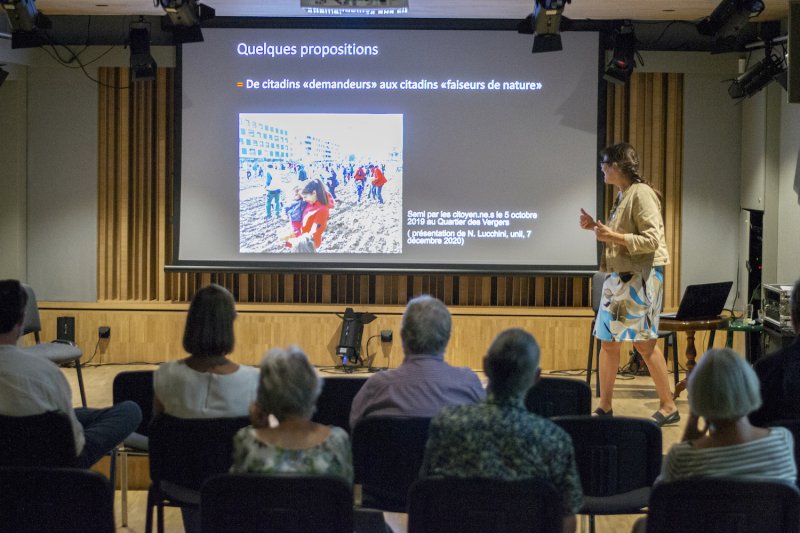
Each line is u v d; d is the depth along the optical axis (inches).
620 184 232.7
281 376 110.5
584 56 300.8
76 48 311.4
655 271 230.5
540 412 165.0
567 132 303.3
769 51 275.6
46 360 142.1
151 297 324.5
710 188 315.0
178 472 139.3
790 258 284.5
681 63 307.4
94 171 318.3
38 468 109.0
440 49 302.2
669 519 107.9
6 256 317.7
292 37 303.4
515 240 306.8
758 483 104.8
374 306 315.3
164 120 318.0
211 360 141.0
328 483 104.4
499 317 313.9
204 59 304.3
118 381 171.9
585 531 178.2
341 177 307.1
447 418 112.5
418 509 106.8
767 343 269.1
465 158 305.1
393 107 304.7
